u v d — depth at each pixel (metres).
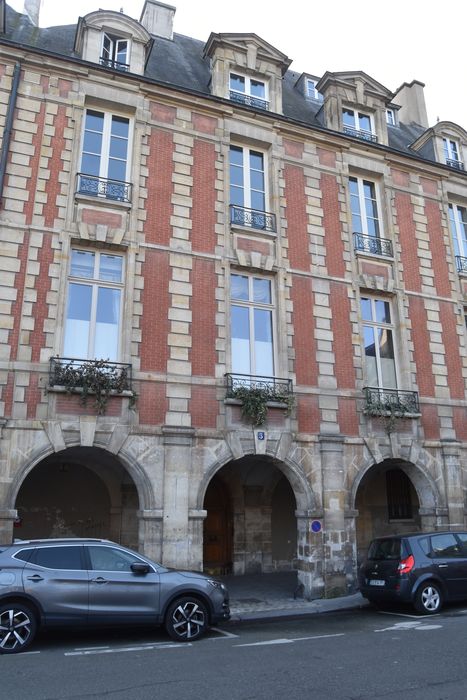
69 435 10.66
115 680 5.82
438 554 10.41
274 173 14.41
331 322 13.88
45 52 12.55
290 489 16.55
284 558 15.92
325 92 16.77
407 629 8.56
